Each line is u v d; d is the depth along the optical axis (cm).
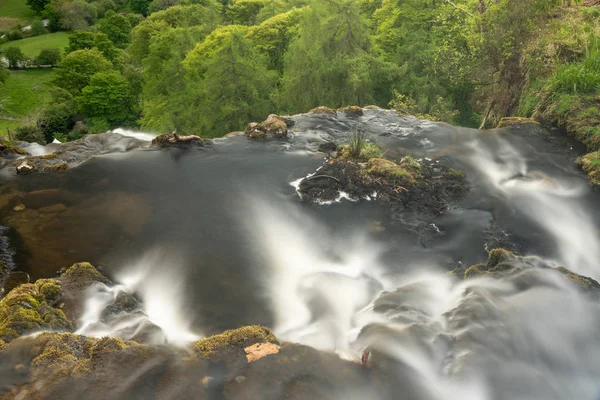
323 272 677
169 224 774
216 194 855
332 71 2491
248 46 2766
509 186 906
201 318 585
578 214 835
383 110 1210
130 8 7919
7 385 440
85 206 821
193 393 441
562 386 483
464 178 919
